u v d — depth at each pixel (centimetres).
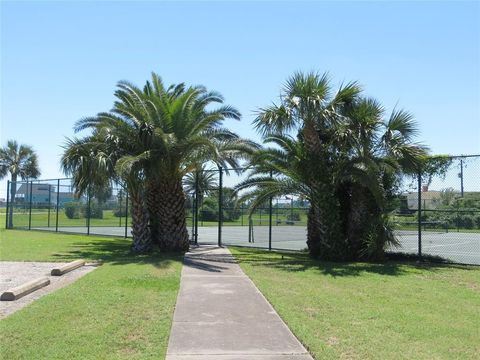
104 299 905
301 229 4072
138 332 693
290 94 1591
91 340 645
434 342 664
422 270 1432
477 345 655
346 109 1655
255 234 3462
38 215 3738
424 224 2481
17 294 937
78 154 1834
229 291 1029
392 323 763
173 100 1967
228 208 2584
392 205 1675
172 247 1923
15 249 1945
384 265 1530
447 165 1647
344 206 1728
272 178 1822
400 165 1620
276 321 770
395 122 1636
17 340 643
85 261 1535
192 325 739
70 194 3372
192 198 2545
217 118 1869
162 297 942
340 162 1658
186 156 1859
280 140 1747
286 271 1353
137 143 1806
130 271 1291
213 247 2141
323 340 663
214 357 589
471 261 1855
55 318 759
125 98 1872
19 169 4769
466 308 895
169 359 580
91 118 1909
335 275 1288
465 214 2694
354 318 792
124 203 3891
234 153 1898
